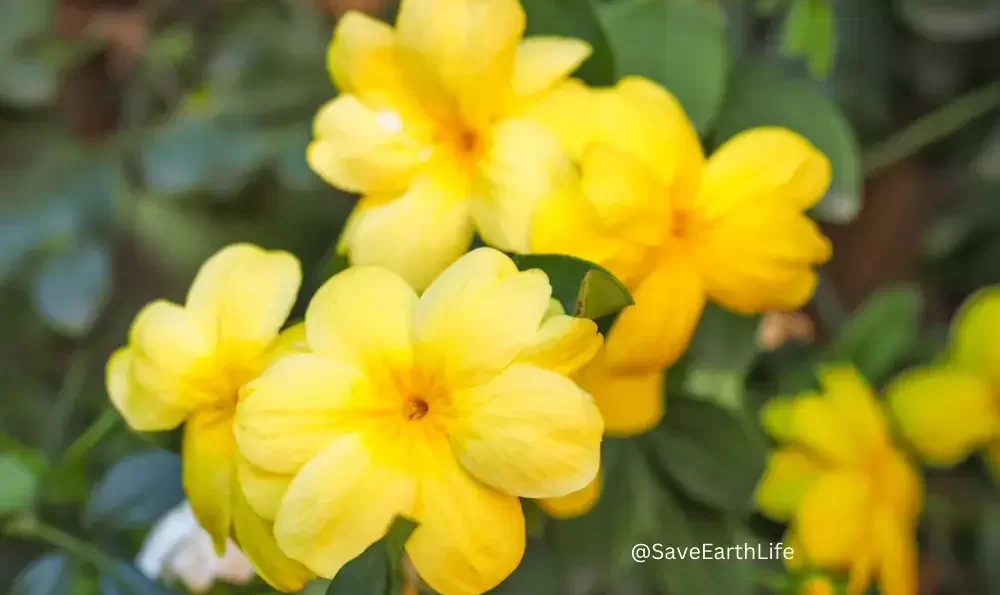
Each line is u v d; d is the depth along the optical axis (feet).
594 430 0.89
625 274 0.94
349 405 0.91
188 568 1.01
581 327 0.90
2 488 1.04
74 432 1.18
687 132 0.97
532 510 0.96
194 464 0.95
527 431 0.89
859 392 1.13
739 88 1.05
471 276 0.90
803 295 0.98
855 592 1.09
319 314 0.92
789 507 1.11
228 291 0.94
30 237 1.23
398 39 0.95
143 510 1.02
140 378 0.95
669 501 1.04
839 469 1.11
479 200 0.94
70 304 1.21
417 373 0.91
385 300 0.91
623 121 0.95
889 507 1.12
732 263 0.96
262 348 0.93
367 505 0.90
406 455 0.90
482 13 0.93
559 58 0.95
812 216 1.06
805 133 1.04
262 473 0.91
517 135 0.94
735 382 1.12
